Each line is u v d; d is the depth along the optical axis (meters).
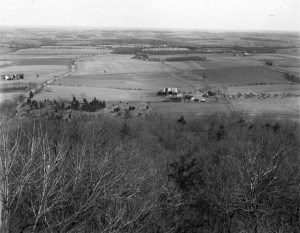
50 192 13.67
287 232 19.86
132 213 15.47
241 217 21.95
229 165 28.50
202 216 22.39
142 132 48.66
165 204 20.61
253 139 46.09
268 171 22.97
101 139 29.91
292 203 22.09
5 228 12.24
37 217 12.69
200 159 35.22
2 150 13.77
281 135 49.56
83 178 15.43
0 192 12.51
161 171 27.39
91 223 14.84
